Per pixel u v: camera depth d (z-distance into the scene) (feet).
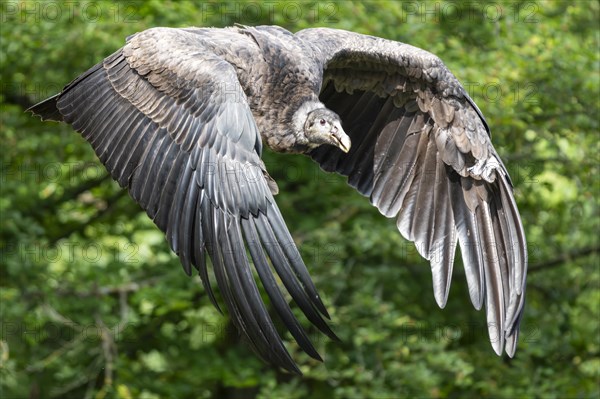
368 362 50.26
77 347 50.55
